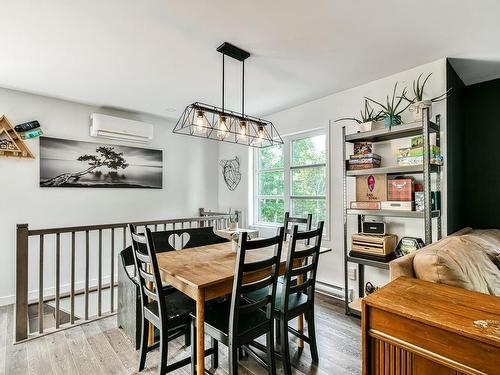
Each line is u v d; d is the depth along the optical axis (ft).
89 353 6.98
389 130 8.43
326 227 11.30
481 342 3.00
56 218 11.48
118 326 8.32
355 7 5.87
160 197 14.71
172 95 11.23
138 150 13.85
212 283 5.14
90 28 6.55
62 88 10.41
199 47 7.49
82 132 12.21
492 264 5.92
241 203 15.69
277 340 7.68
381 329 3.81
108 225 9.18
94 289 12.00
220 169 17.12
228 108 12.96
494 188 9.43
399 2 5.72
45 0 5.54
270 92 10.97
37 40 7.06
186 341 7.34
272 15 6.13
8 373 6.20
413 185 8.28
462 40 7.22
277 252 5.59
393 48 7.61
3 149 10.11
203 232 9.70
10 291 10.43
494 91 9.56
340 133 10.93
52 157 11.37
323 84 10.17
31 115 10.93
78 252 12.01
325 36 6.99
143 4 5.71
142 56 7.97
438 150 8.16
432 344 3.35
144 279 6.36
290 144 13.30
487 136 9.64
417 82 8.76
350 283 10.37
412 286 4.43
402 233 9.14
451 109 8.61
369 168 8.97
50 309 10.07
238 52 7.73
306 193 12.71
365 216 9.95
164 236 8.68
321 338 7.70
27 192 10.83
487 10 5.97
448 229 8.23
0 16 6.02
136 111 13.38
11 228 10.51
